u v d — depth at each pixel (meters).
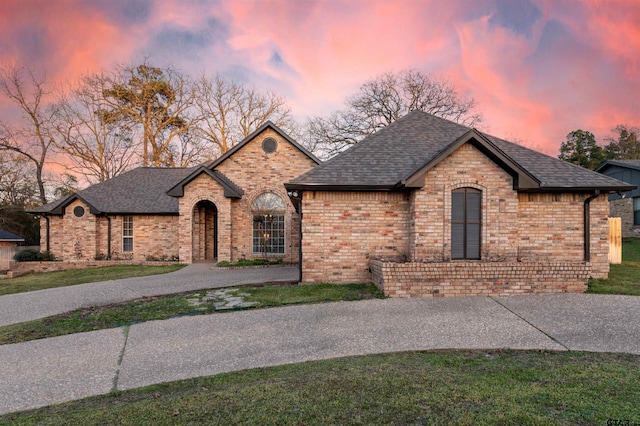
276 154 18.08
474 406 3.72
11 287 12.84
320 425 3.42
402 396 3.98
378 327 6.80
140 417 3.68
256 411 3.72
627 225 23.45
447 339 6.12
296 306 8.39
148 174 22.73
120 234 19.36
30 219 31.36
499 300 8.38
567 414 3.53
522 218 10.95
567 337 6.12
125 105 33.56
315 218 10.78
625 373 4.59
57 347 6.32
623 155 42.12
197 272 14.66
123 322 7.79
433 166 9.89
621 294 8.77
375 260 10.22
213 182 17.20
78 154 32.97
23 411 4.11
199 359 5.60
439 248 10.11
